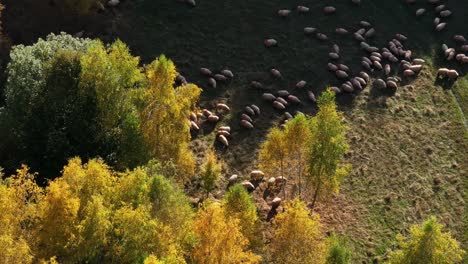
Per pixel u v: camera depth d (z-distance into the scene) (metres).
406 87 81.44
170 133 58.06
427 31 89.69
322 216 64.50
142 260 43.41
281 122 74.94
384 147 73.19
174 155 58.47
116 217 43.69
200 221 47.34
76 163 47.19
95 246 42.94
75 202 43.12
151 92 57.72
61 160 58.81
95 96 59.09
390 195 67.75
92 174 45.62
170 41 83.06
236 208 51.97
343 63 82.75
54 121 59.62
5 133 60.97
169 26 84.88
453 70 83.94
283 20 87.81
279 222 53.44
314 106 77.44
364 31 87.38
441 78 83.69
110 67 59.03
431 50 87.12
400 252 52.34
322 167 56.78
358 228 64.12
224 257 46.66
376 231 64.19
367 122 75.94
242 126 73.56
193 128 71.88
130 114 57.97
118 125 59.53
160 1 87.44
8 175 58.88
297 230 50.47
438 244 49.66
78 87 59.69
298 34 86.12
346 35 86.69
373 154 72.12
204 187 64.19
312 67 81.94
